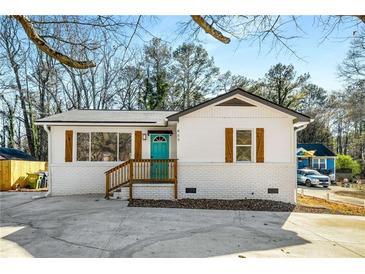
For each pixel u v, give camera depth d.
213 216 9.30
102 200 11.77
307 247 6.24
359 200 15.74
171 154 13.68
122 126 13.54
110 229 7.39
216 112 12.50
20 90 24.33
